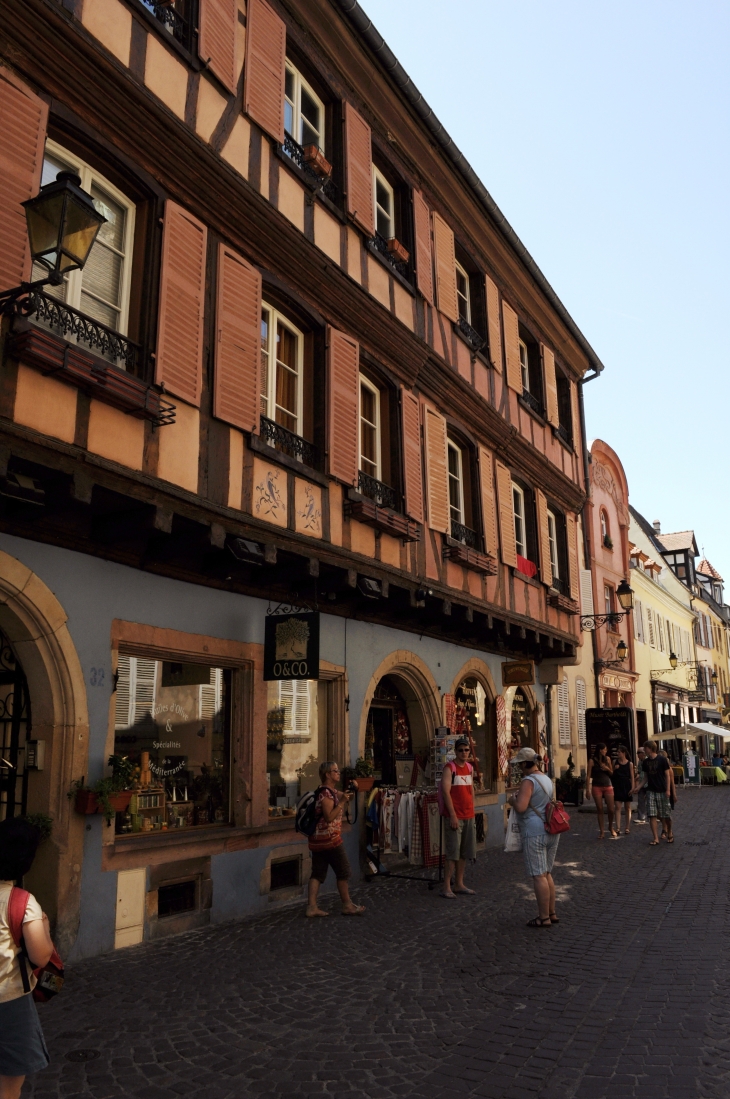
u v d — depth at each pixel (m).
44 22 6.55
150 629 7.73
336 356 10.13
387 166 12.48
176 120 7.78
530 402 17.12
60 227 4.89
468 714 14.58
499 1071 4.38
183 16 8.38
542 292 17.55
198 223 8.12
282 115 9.53
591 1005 5.40
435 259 13.30
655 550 35.91
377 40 11.10
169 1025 5.12
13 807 6.89
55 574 6.91
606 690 25.33
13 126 6.23
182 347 7.66
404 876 10.60
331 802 8.45
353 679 10.84
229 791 8.74
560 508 18.36
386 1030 5.01
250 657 8.92
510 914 8.33
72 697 6.86
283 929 7.73
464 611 12.57
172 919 7.58
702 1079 4.19
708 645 47.44
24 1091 4.18
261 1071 4.42
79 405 6.54
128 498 6.81
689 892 9.35
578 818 18.38
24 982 3.13
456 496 13.90
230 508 8.01
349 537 10.03
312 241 9.77
